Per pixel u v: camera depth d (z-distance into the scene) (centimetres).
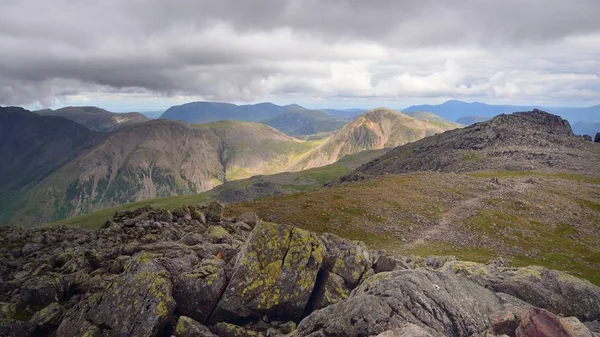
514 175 11362
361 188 9931
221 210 5056
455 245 6550
